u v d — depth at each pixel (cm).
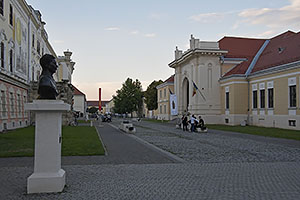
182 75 5562
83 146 1589
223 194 674
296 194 676
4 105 2684
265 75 3681
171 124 4872
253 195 667
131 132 2762
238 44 4975
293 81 3139
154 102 8819
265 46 4878
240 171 952
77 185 757
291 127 3175
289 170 974
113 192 691
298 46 3581
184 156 1298
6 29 2745
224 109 4512
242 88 4156
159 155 1310
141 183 780
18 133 2430
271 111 3559
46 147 707
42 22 4869
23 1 3319
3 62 2664
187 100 5644
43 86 732
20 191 705
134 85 10756
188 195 666
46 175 698
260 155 1337
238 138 2245
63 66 8300
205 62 4672
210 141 2008
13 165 1043
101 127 3809
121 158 1220
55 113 714
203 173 917
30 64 3859
